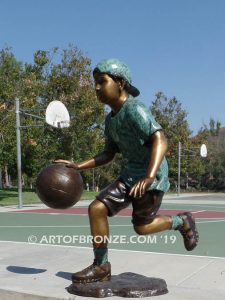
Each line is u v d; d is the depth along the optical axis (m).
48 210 20.45
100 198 5.06
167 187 5.14
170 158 47.12
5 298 5.30
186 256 8.05
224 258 7.90
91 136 31.91
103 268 5.15
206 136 53.62
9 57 36.16
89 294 4.91
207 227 13.91
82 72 31.66
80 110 30.67
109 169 44.62
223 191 53.47
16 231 12.68
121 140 5.12
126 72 5.00
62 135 31.58
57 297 4.94
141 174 5.05
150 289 5.00
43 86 31.81
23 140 30.25
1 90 28.98
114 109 5.09
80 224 14.55
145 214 5.12
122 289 4.93
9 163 32.53
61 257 7.91
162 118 47.91
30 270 6.67
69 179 5.03
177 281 6.20
